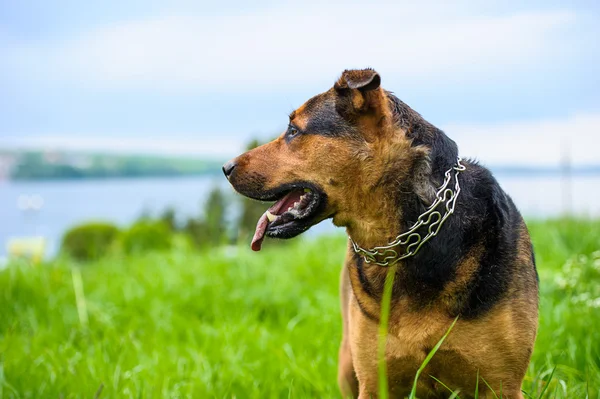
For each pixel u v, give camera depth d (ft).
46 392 4.52
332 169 3.81
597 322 5.04
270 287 6.57
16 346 5.42
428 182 3.68
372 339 3.85
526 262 3.79
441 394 3.92
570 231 7.79
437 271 3.66
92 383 4.61
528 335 3.71
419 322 3.71
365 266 3.86
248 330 5.55
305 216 3.88
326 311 5.91
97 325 5.97
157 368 4.90
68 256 9.20
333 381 4.76
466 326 3.66
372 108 3.75
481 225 3.70
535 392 4.10
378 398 3.97
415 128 3.77
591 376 4.34
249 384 4.70
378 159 3.74
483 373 3.72
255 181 3.94
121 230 11.15
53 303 6.44
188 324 5.91
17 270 7.02
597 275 6.02
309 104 3.95
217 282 6.91
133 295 6.66
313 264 7.61
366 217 3.80
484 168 3.90
